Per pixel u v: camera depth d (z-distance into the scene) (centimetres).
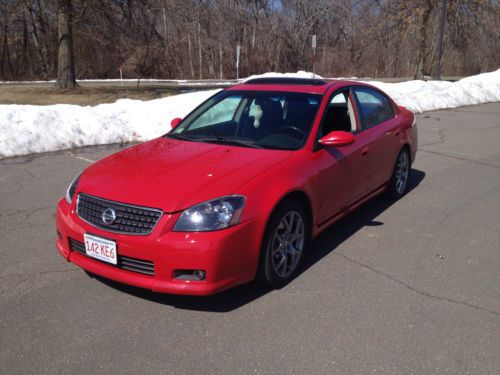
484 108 1569
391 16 2931
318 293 362
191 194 323
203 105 496
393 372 273
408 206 571
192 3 3728
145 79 3362
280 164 372
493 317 332
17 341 300
